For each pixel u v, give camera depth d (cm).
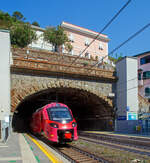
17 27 3450
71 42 4494
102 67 3003
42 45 3794
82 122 4247
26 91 2333
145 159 1029
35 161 732
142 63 4238
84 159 1001
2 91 2030
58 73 2505
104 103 2922
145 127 2361
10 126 2155
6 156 829
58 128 1473
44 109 1741
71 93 3064
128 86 2781
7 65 2088
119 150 1327
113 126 2889
